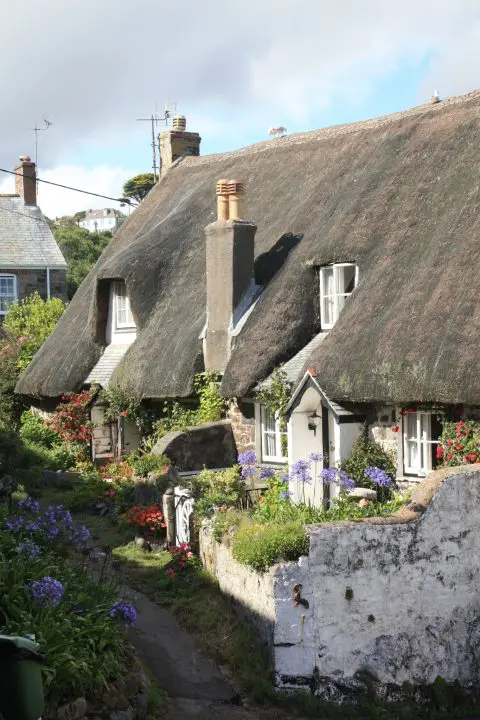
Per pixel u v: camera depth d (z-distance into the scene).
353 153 19.53
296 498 14.12
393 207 16.50
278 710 9.19
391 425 13.97
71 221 73.31
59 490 18.42
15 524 10.12
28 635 6.98
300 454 15.36
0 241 32.72
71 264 52.75
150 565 13.06
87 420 21.42
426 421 13.68
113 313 21.86
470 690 10.34
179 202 24.11
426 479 10.78
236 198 17.86
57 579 9.03
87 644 8.08
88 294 24.30
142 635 10.60
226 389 16.81
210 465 17.14
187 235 21.53
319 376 14.55
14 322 28.64
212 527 12.12
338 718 9.41
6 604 8.05
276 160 22.06
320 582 9.74
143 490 15.74
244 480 14.63
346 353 14.37
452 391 12.51
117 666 8.21
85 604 8.79
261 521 11.41
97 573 12.09
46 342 24.45
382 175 17.59
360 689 9.80
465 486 10.52
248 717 8.85
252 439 16.95
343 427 14.19
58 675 7.50
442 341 12.98
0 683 6.34
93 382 21.22
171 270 20.78
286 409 15.25
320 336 16.77
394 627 10.05
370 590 9.95
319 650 9.70
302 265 17.05
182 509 13.64
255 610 10.14
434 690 10.10
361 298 15.17
